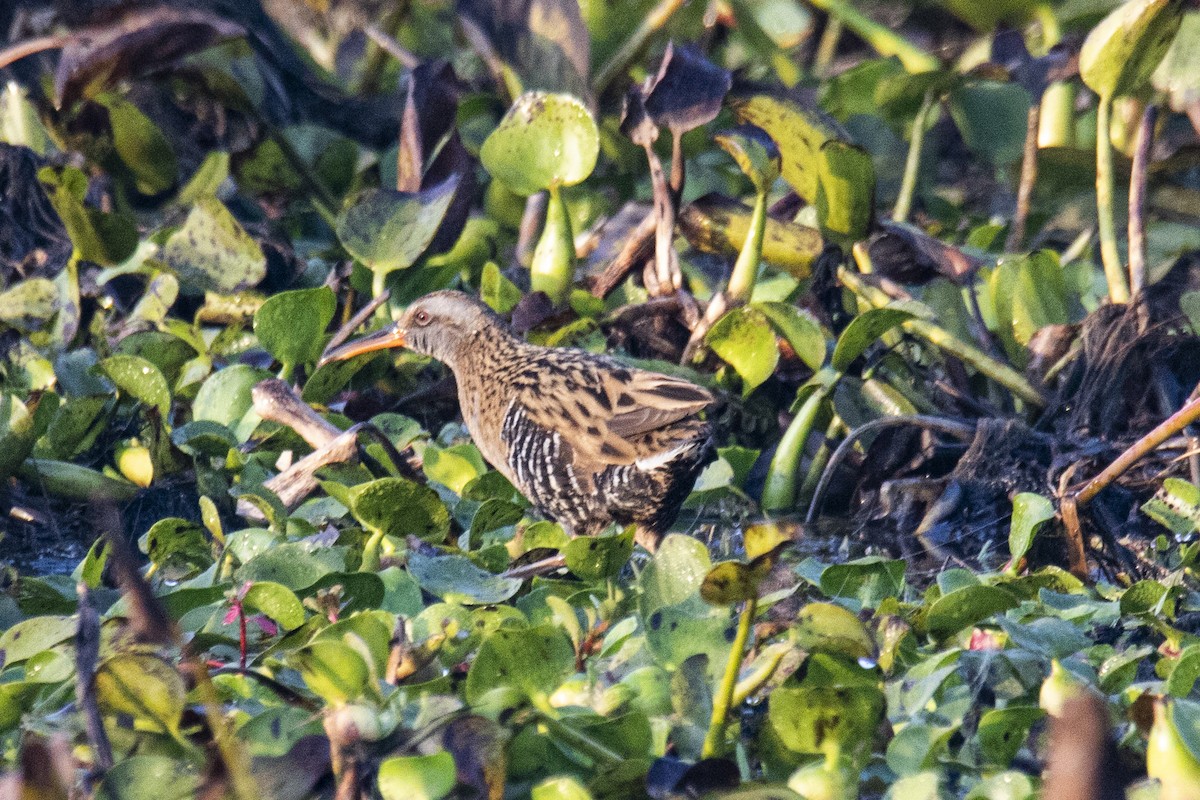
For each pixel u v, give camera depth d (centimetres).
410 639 697
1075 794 484
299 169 1324
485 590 790
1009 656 683
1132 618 791
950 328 1104
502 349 1053
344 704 586
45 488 1016
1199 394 997
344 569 789
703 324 1105
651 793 566
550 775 597
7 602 802
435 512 825
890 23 1348
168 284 1163
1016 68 1288
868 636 633
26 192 1282
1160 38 1019
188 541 855
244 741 605
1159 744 584
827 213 1098
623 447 974
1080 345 1076
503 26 1323
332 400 1120
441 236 1212
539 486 1022
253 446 1034
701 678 641
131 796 559
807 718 592
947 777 620
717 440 1132
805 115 1081
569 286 1165
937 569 977
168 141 1339
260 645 729
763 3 1398
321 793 586
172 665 593
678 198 1130
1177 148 1220
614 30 1385
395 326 1107
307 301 1063
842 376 1074
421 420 1184
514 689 602
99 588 827
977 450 1028
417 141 1211
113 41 1209
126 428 1101
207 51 1364
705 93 1091
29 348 1116
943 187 1380
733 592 578
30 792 531
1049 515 852
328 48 1429
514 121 1131
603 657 709
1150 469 1016
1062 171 1279
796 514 1072
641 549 1018
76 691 631
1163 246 1239
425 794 560
